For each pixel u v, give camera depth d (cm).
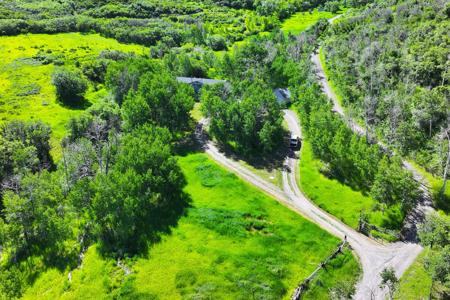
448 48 14350
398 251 9344
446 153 11762
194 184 11425
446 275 7712
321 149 11994
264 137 12612
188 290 8069
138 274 8481
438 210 10531
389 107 13588
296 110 15675
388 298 8138
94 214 9494
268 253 9031
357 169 11575
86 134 13650
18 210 9406
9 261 9262
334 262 8888
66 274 8762
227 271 8481
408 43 15975
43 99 17900
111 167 11169
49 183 10450
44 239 9588
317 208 10738
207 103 13438
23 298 8362
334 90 16800
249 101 13050
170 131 13638
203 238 9425
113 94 16088
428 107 12788
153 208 10269
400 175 10106
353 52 17425
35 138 13762
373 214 10250
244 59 18000
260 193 11150
